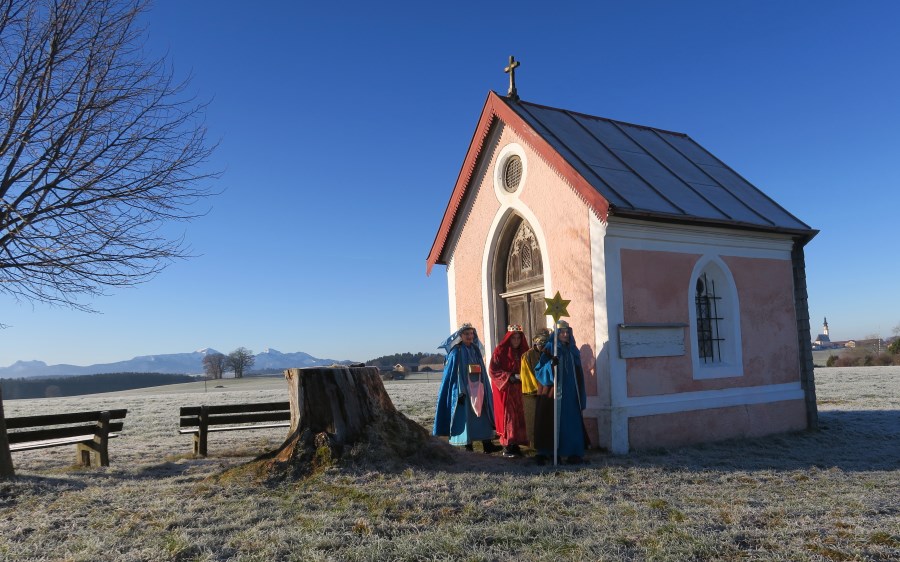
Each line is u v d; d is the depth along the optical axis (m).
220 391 36.72
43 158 8.50
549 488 7.14
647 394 9.69
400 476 7.43
